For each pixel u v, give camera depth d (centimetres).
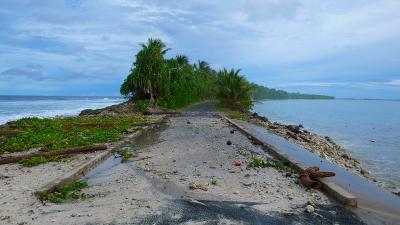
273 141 1973
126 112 4194
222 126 2683
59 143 1666
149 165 1272
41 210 786
